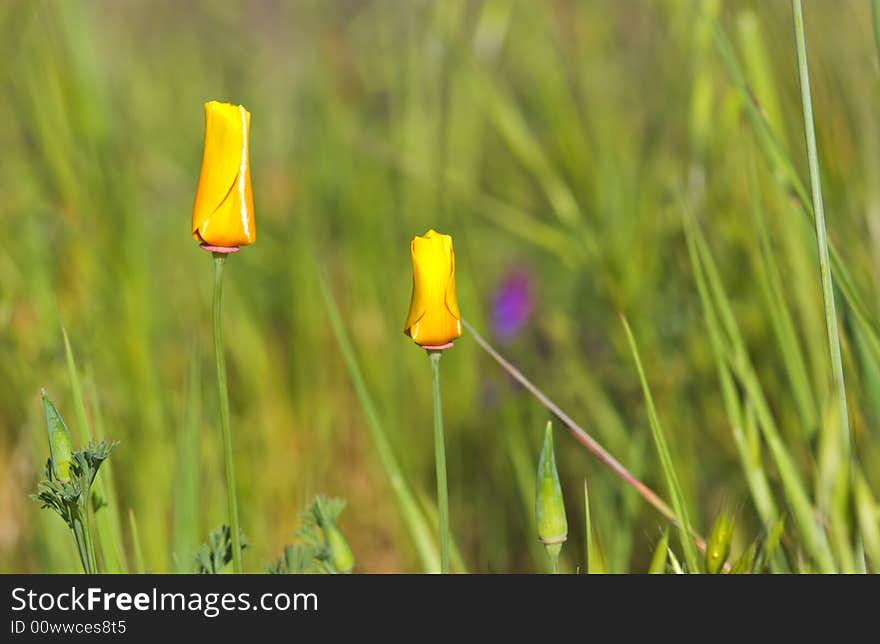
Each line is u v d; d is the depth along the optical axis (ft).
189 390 5.38
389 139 7.60
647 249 5.79
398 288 6.66
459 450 5.88
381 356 6.33
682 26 5.84
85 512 5.06
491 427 5.91
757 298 5.52
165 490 5.62
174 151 8.27
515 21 6.94
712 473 5.63
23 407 5.71
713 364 5.65
